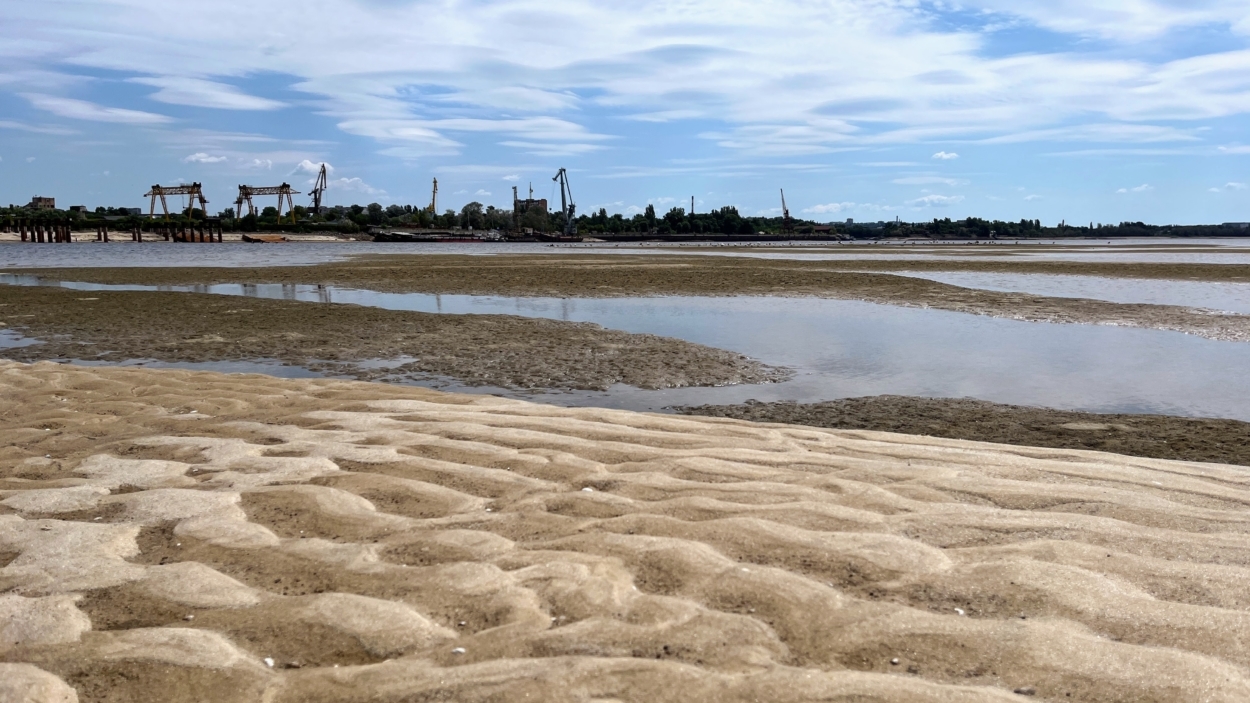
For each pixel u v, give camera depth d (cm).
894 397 1284
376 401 1044
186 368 1595
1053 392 1337
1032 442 1002
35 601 475
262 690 386
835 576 496
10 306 2569
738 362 1608
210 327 2106
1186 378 1447
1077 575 484
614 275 3978
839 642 419
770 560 519
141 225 13900
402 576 505
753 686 375
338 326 2112
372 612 456
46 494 686
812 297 2944
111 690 389
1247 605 448
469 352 1728
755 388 1385
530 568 507
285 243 12888
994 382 1420
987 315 2372
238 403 1066
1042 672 389
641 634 424
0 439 896
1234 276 3950
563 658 401
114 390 1170
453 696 374
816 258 6147
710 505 618
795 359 1653
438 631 437
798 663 401
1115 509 605
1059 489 649
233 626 448
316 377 1487
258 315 2338
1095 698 370
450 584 490
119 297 2834
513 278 3828
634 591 478
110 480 727
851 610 450
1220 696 366
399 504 645
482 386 1406
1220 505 621
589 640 419
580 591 473
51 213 15825
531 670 390
